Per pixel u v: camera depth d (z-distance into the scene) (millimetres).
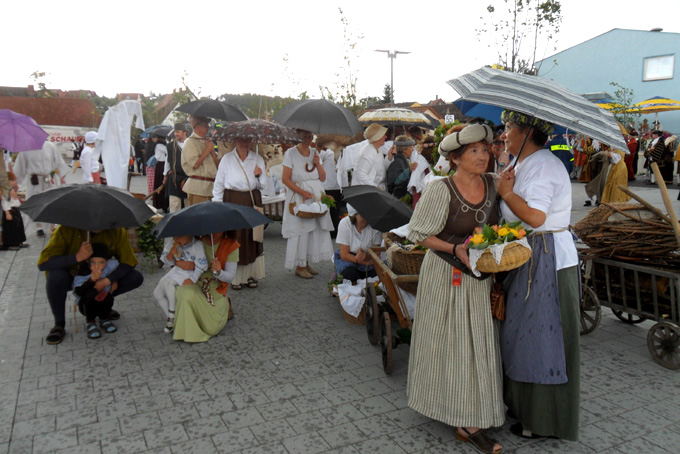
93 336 4863
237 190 6172
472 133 2896
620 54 27750
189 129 9492
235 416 3570
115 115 7719
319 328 5211
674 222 4465
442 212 3033
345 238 5594
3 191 8273
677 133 25984
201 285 5000
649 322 5383
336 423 3492
